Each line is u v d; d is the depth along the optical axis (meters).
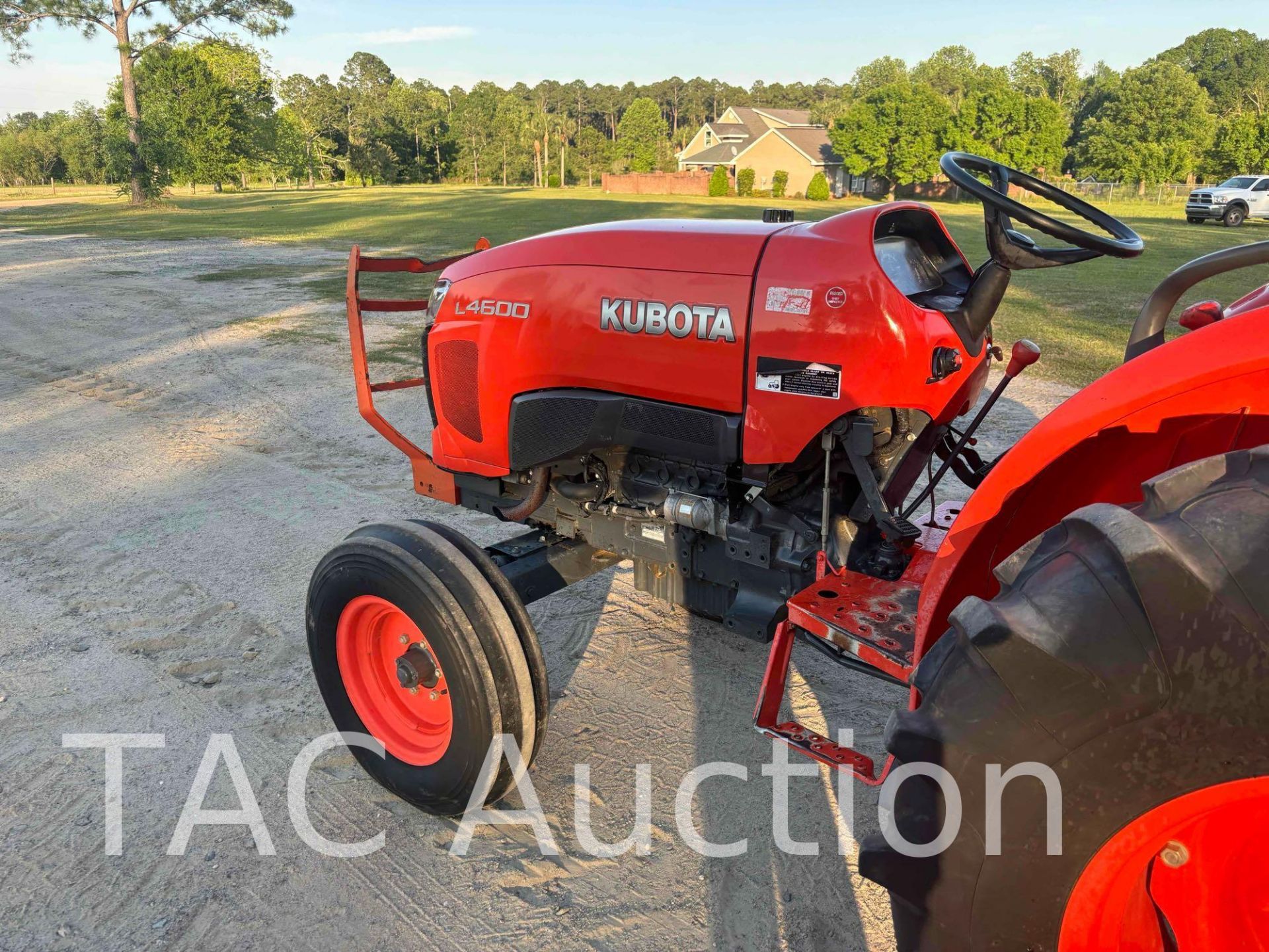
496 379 3.07
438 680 2.68
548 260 2.91
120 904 2.45
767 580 2.82
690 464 2.83
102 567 4.55
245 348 9.88
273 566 4.55
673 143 126.88
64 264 18.05
